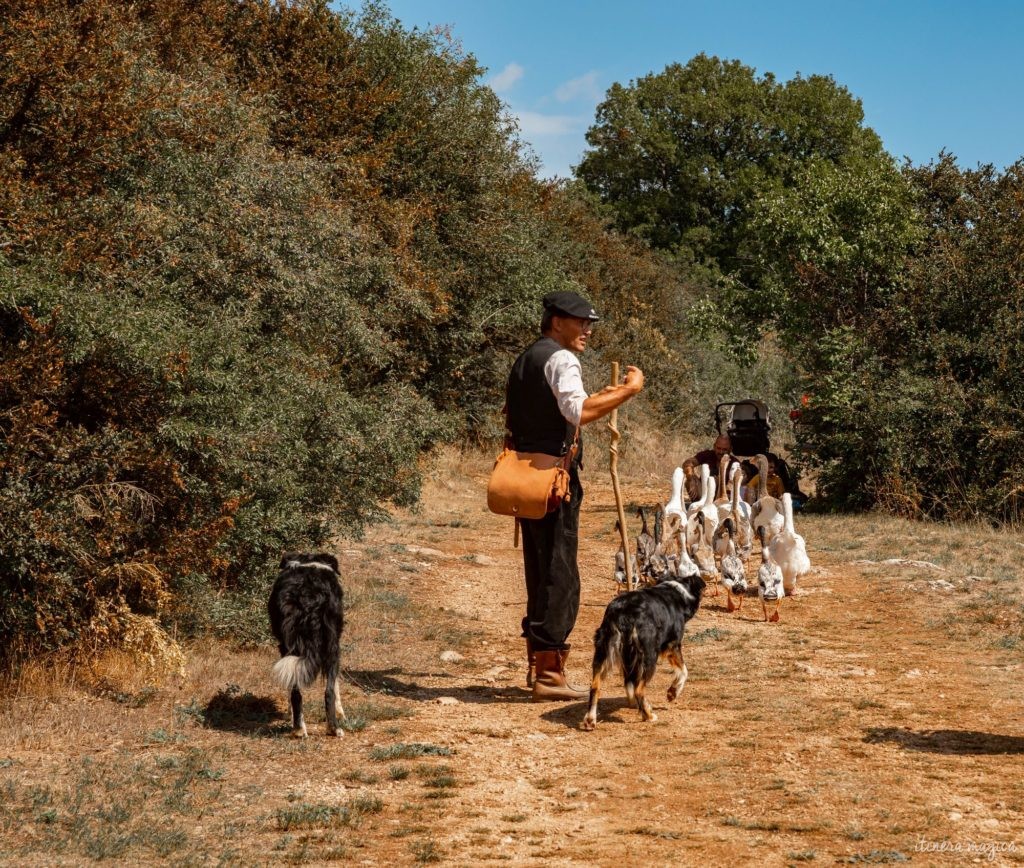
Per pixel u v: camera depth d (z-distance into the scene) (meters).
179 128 11.54
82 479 8.52
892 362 20.73
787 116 55.28
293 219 12.52
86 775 6.38
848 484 21.00
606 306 36.78
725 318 23.00
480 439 27.00
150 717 7.66
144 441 8.77
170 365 8.73
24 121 9.80
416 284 19.12
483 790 6.30
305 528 11.68
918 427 19.64
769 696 8.52
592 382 33.19
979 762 6.71
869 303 21.72
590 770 6.68
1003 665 9.54
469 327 23.66
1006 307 19.48
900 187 21.50
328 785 6.36
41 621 7.97
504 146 25.27
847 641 10.66
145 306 9.32
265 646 9.93
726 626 11.46
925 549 15.77
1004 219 20.91
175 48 14.90
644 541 12.88
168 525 9.26
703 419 35.41
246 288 11.33
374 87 21.59
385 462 13.38
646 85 57.41
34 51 9.45
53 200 9.73
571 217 38.00
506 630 11.77
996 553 15.30
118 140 10.49
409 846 5.38
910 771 6.54
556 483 8.33
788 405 35.38
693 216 55.44
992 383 19.17
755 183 46.97
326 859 5.19
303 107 19.86
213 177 11.67
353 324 13.36
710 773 6.56
